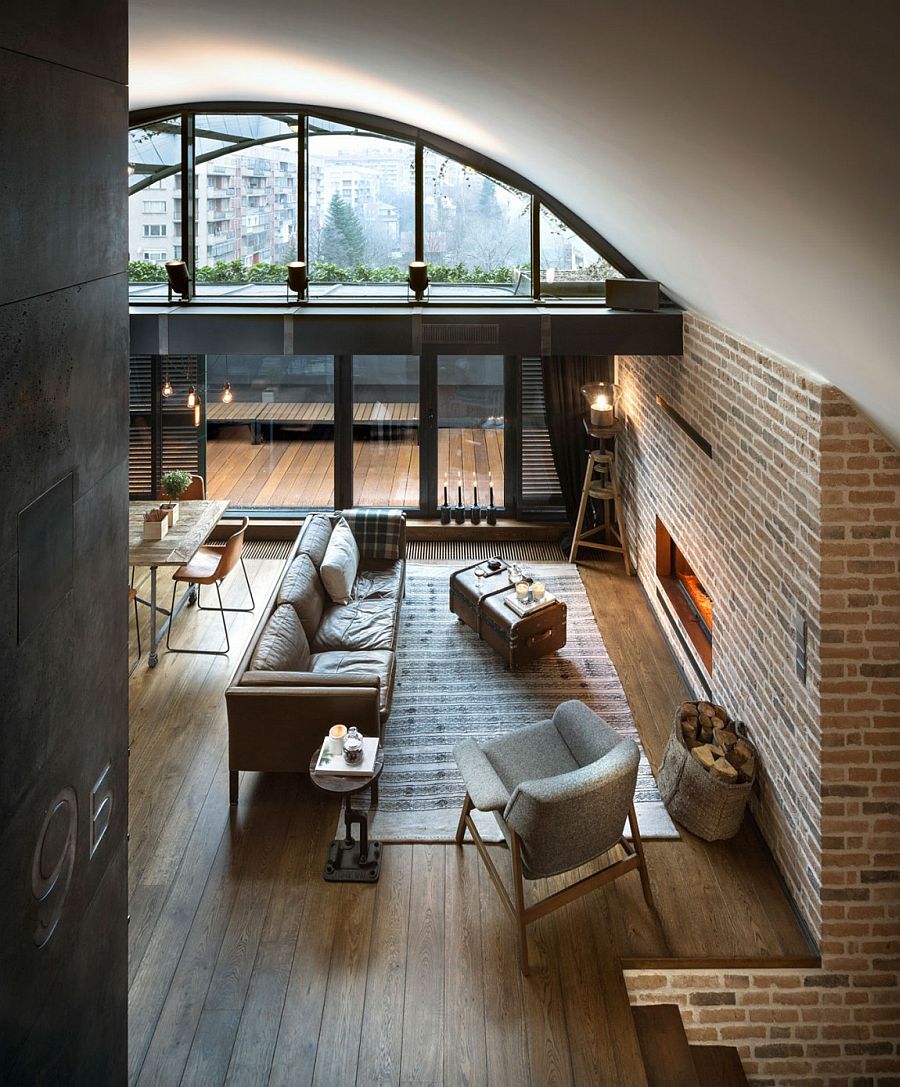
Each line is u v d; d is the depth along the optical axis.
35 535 2.07
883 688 4.72
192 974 4.75
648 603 8.84
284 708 5.79
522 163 7.14
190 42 5.34
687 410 7.25
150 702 7.20
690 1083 4.50
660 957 4.89
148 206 8.60
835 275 3.13
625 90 3.05
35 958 2.18
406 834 5.76
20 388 1.94
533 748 5.64
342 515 8.62
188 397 9.85
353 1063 4.30
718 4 2.02
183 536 7.95
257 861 5.54
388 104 7.07
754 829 5.89
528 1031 4.47
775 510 5.32
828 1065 5.08
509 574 8.30
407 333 7.58
